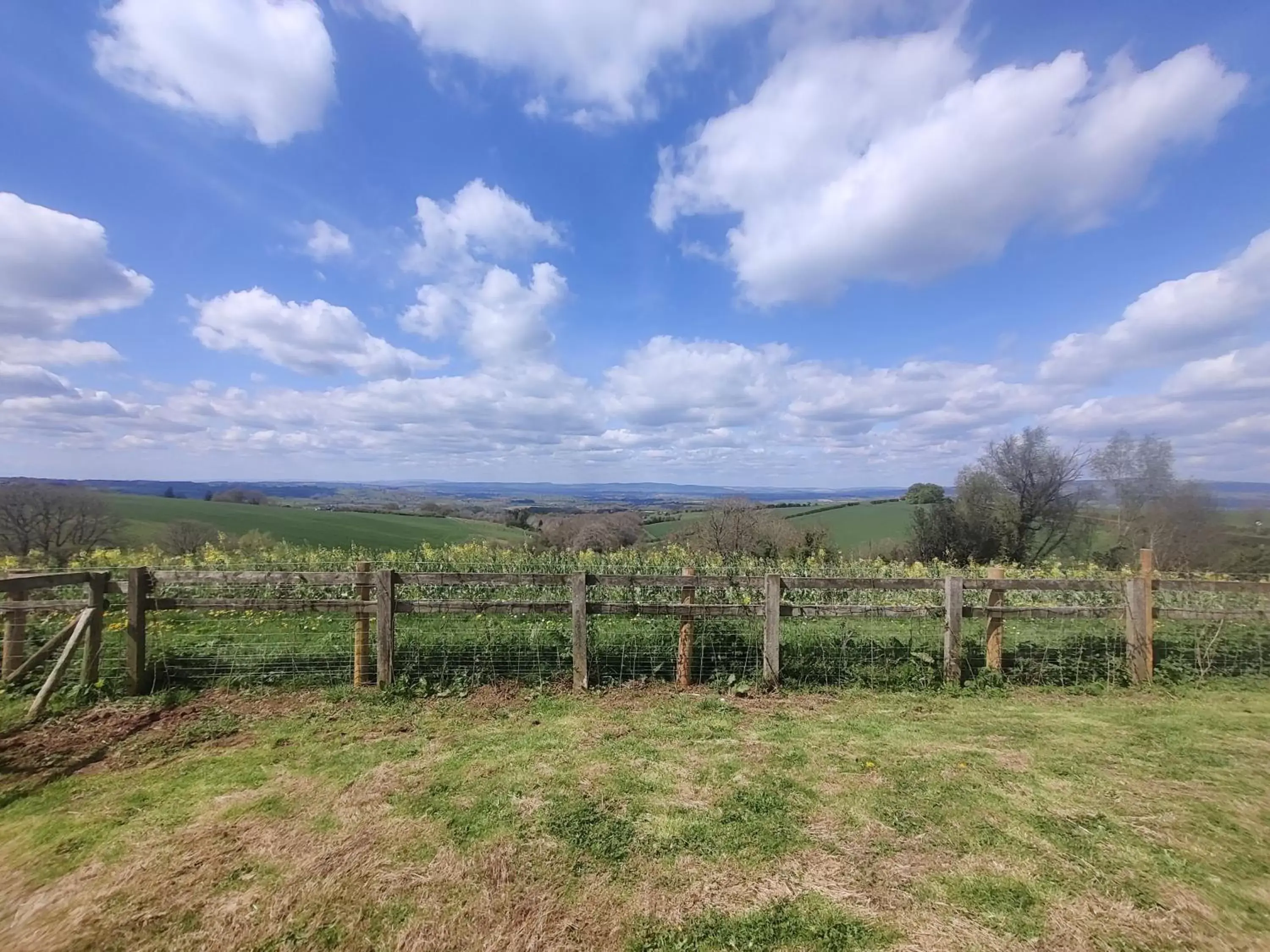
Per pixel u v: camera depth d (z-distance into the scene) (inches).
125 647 245.0
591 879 127.6
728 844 140.3
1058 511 1152.8
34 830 144.6
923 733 210.1
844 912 117.8
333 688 243.6
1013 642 307.4
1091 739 205.8
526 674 259.0
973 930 112.9
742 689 252.4
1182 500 951.0
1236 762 186.2
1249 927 114.0
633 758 186.7
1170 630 321.1
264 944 109.1
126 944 108.7
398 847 138.4
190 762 182.2
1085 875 129.4
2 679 230.2
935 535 1200.8
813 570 418.3
